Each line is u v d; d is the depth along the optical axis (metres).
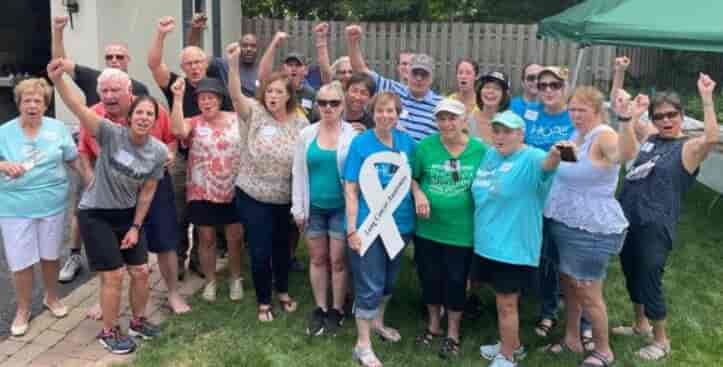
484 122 4.47
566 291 4.12
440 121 3.87
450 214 3.95
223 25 11.98
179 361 4.00
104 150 3.82
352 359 4.07
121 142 3.81
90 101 4.73
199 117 4.57
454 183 3.92
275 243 4.56
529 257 3.74
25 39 10.68
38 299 4.72
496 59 11.88
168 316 4.57
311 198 4.24
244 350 4.12
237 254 4.81
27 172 4.07
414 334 4.43
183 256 5.17
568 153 3.39
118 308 4.10
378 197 3.92
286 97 4.26
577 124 3.75
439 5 13.74
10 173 4.03
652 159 4.05
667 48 5.67
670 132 4.04
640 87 11.91
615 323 4.63
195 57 4.72
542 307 4.53
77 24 8.55
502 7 14.19
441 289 4.20
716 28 5.42
